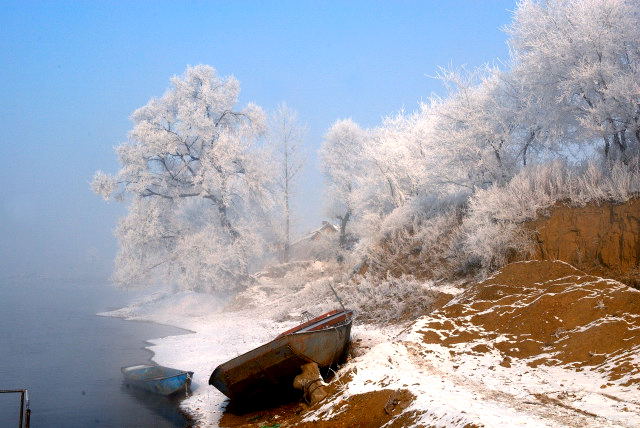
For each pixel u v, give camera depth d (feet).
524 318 50.19
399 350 46.73
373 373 41.19
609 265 60.59
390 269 92.32
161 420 48.11
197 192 160.66
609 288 50.67
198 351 78.02
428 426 29.30
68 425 47.44
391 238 101.40
